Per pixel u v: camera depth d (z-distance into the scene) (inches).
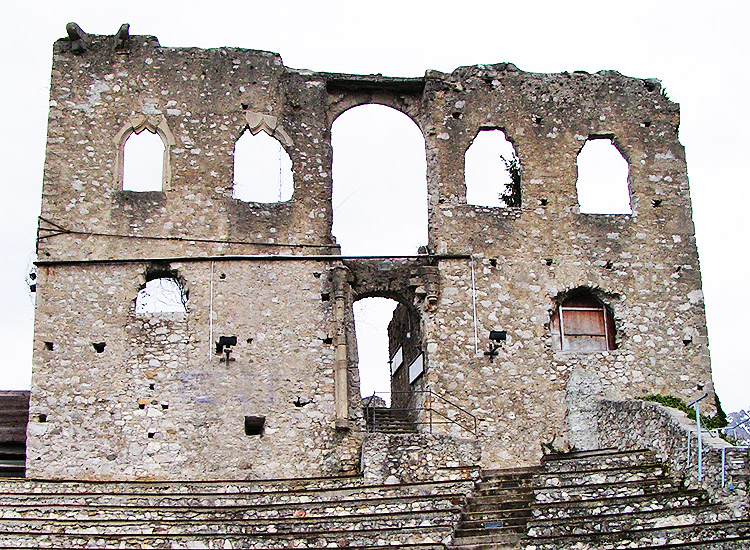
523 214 1241.4
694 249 1256.8
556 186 1256.2
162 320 1139.3
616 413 1109.7
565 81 1295.5
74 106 1198.3
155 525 943.7
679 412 1019.9
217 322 1146.7
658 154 1285.7
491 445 1146.7
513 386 1174.3
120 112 1204.5
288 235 1195.9
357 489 1023.6
